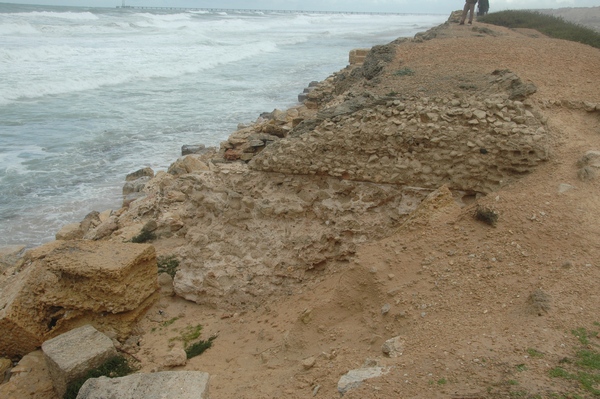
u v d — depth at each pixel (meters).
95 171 17.73
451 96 10.11
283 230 9.38
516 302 5.86
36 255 11.38
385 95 10.54
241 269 9.24
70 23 55.78
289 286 9.08
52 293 8.34
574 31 23.28
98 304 8.34
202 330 8.59
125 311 8.48
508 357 4.93
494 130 8.40
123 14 76.69
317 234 9.17
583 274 6.01
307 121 10.38
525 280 6.16
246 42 56.34
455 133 8.55
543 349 4.98
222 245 9.55
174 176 15.77
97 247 8.95
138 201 14.48
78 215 14.63
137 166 18.28
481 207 7.35
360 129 9.06
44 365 8.02
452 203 7.93
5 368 8.10
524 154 8.18
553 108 10.02
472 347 5.17
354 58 28.83
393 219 8.88
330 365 6.00
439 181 8.68
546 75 12.30
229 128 23.23
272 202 9.52
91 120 23.31
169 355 7.57
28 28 46.53
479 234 7.12
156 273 9.25
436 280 6.59
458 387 4.64
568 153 8.36
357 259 7.30
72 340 7.63
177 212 12.99
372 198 9.10
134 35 52.75
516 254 6.59
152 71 34.78
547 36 23.11
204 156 17.95
